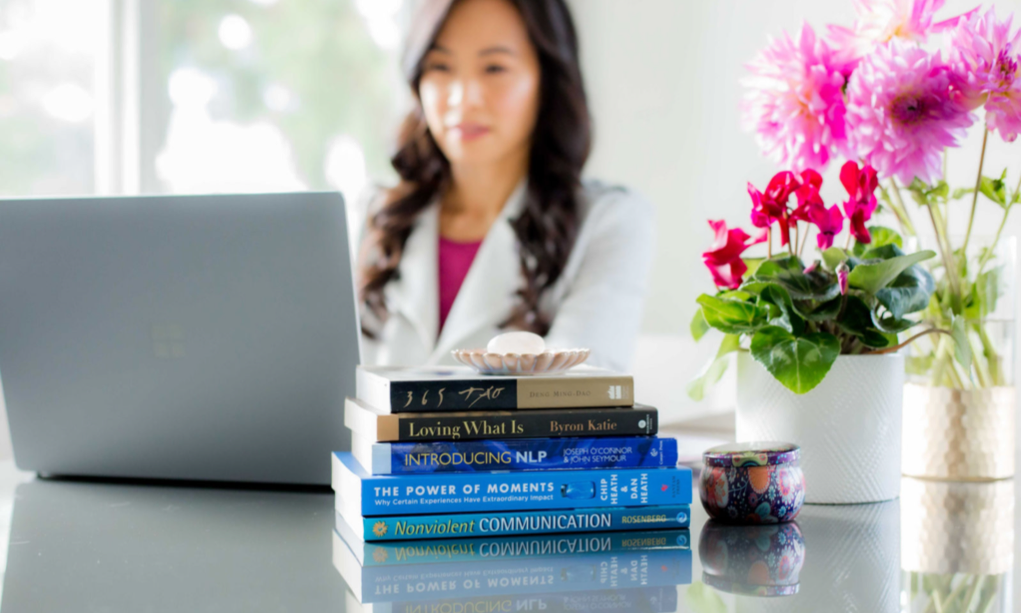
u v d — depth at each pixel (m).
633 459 0.65
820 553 0.60
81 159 2.43
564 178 2.16
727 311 0.76
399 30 2.83
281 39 2.70
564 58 2.17
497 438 0.64
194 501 0.78
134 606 0.48
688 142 2.46
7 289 0.82
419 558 0.58
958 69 0.73
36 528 0.68
